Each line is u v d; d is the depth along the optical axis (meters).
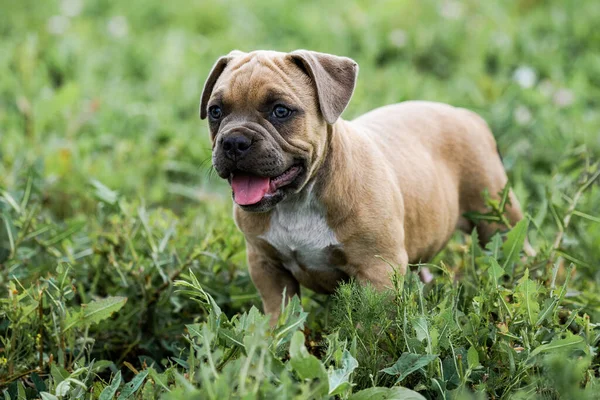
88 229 7.70
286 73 5.43
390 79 11.80
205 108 5.97
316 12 14.80
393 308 5.09
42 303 5.62
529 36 13.02
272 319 5.99
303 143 5.36
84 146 9.69
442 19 14.06
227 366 4.13
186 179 9.76
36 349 5.62
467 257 6.11
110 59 13.12
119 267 6.50
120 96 11.54
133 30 14.73
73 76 12.41
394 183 5.81
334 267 5.74
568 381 4.36
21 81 11.52
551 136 9.44
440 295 5.58
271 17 14.70
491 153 6.84
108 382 5.84
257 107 5.32
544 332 5.02
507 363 4.85
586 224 7.15
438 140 6.57
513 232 5.84
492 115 9.88
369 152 5.76
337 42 13.40
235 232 6.91
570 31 13.39
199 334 4.69
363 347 4.90
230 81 5.42
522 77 11.24
